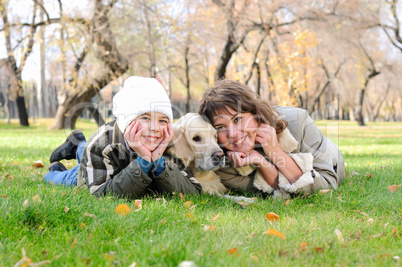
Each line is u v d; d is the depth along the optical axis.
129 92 2.91
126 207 2.53
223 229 2.30
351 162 5.78
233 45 15.77
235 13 15.04
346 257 1.89
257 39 18.45
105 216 2.42
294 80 17.31
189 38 16.70
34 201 2.47
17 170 4.46
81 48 17.78
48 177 3.75
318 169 3.35
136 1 15.03
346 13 17.12
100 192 2.96
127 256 1.85
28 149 7.11
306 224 2.42
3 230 2.14
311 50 21.66
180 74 23.88
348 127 26.27
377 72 27.62
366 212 2.80
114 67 16.25
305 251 1.97
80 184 3.13
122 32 16.44
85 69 16.70
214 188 3.39
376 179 4.11
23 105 23.09
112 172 3.07
